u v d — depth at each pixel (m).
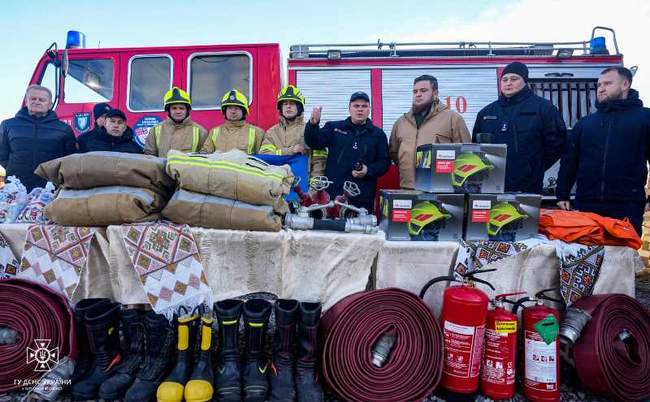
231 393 1.84
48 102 3.55
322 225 2.20
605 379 1.96
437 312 2.26
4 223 2.25
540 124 3.06
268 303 2.07
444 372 1.99
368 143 3.20
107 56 4.23
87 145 3.40
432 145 2.28
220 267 2.12
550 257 2.24
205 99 4.29
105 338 1.95
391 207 2.25
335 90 4.37
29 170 3.46
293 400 1.83
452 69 4.37
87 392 1.87
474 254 2.19
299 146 3.08
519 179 3.08
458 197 2.25
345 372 1.91
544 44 4.55
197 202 2.11
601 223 2.25
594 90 4.38
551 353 1.96
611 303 2.10
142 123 4.18
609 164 2.77
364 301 1.98
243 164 2.18
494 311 2.02
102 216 2.07
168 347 1.97
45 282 2.07
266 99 4.21
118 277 2.11
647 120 2.70
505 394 1.97
